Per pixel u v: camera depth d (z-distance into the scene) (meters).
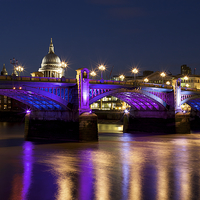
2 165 43.97
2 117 183.38
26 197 30.47
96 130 67.56
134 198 30.03
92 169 41.66
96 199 29.81
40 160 47.50
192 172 40.44
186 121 90.88
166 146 63.78
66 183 35.06
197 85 160.62
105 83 71.69
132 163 45.75
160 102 88.56
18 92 62.62
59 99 65.44
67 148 58.50
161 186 33.97
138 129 98.50
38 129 76.38
